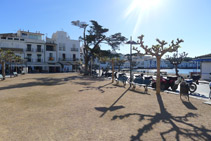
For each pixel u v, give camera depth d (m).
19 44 41.81
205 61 16.20
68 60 50.16
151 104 5.94
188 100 6.54
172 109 5.22
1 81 15.86
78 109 5.25
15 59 24.77
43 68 44.78
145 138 3.08
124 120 4.16
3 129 3.57
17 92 8.87
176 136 3.17
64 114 4.70
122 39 26.75
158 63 8.12
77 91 9.17
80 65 52.69
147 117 4.40
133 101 6.46
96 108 5.38
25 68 37.25
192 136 3.17
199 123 3.90
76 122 4.02
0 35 43.94
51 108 5.40
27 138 3.11
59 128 3.62
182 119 4.21
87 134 3.29
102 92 8.78
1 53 18.94
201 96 7.56
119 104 5.96
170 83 9.47
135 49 8.74
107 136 3.19
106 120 4.17
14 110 5.15
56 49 49.03
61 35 49.88
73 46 52.28
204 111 4.96
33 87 11.04
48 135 3.24
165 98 7.05
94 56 27.52
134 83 9.70
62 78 19.86
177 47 7.54
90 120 4.17
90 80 16.75
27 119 4.25
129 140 3.00
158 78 8.15
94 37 26.03
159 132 3.38
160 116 4.49
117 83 12.92
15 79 18.42
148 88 10.32
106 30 25.67
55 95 7.90
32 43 43.94
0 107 5.54
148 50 8.14
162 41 7.86
